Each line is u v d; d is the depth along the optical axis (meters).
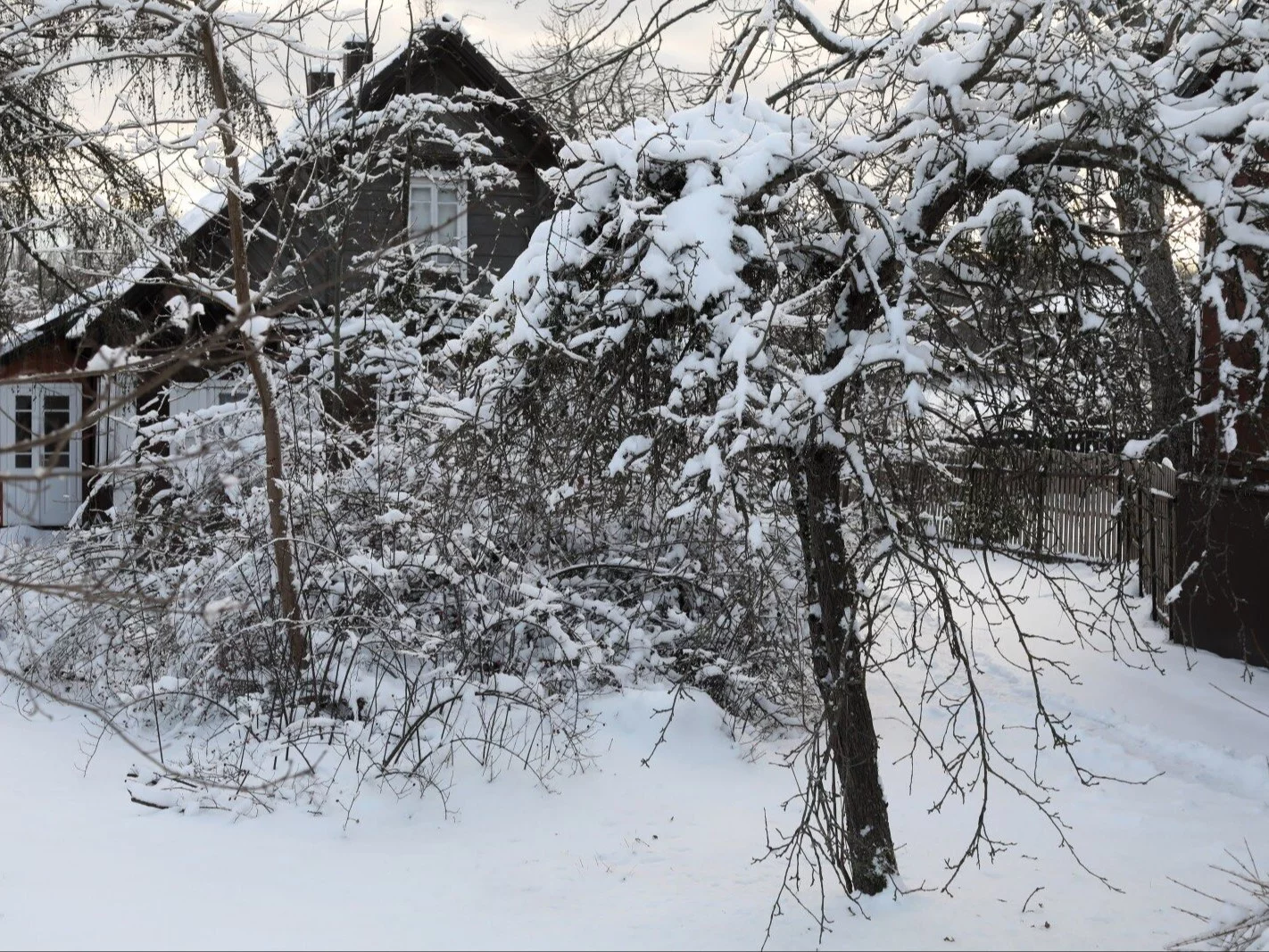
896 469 7.95
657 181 7.14
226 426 12.25
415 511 11.06
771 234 7.00
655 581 12.02
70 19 10.94
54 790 9.16
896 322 6.38
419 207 18.12
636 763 10.05
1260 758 10.15
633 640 11.65
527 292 7.45
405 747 9.62
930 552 6.46
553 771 9.72
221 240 15.35
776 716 11.39
